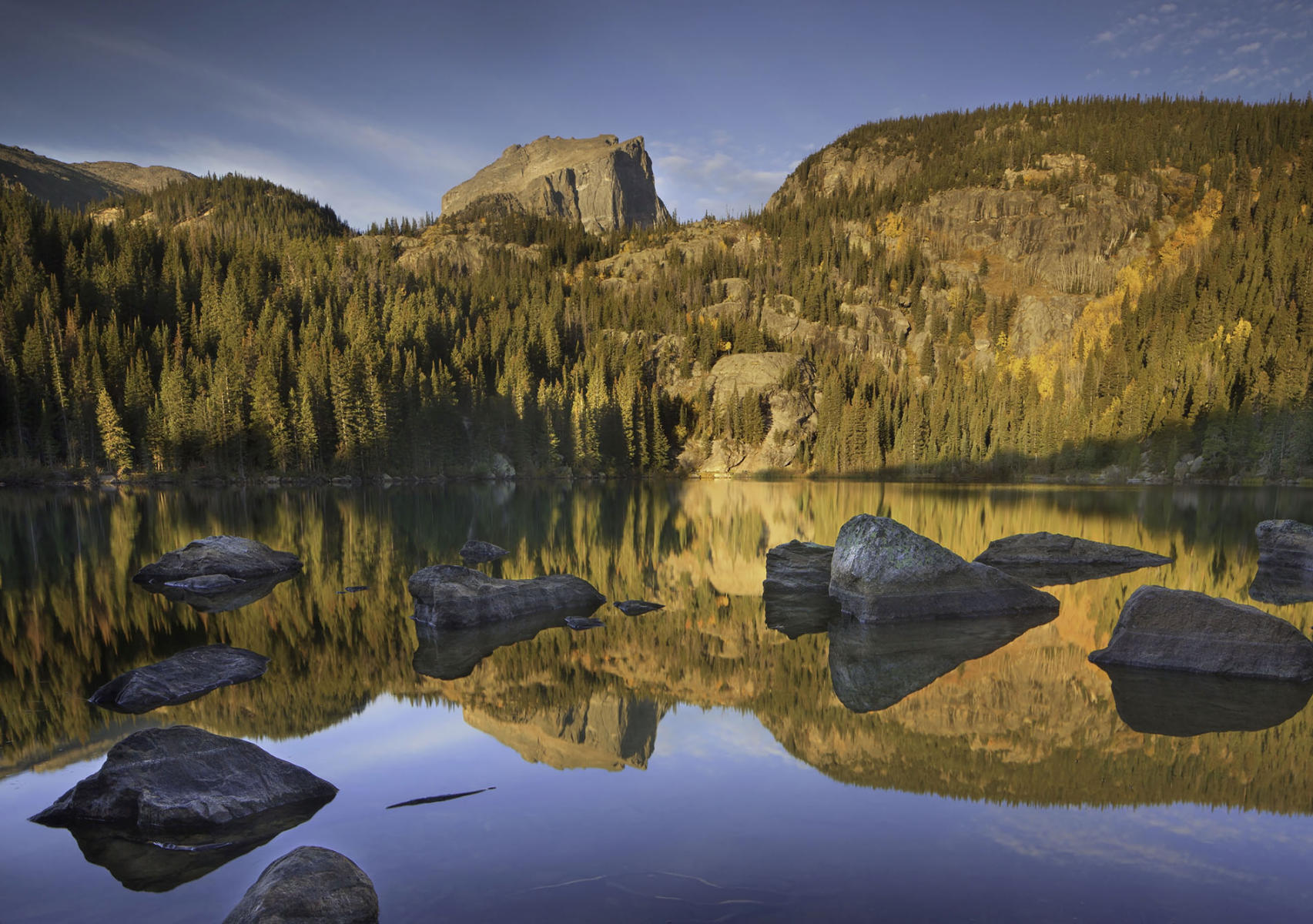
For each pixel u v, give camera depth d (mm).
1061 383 121750
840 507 50531
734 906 4668
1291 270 124188
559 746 8031
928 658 12031
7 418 75812
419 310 133750
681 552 26828
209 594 18266
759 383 135500
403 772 7344
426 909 4664
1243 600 17047
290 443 80938
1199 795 6613
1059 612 15742
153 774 6621
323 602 17141
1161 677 10883
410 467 90500
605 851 5512
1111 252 193500
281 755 7852
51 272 114688
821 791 6695
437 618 14367
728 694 10102
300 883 4703
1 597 17859
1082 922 4492
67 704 9859
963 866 5223
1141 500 57594
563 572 21750
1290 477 79938
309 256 164250
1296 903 4750
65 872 5516
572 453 108188
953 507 50500
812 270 192750
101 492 65375
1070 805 6398
